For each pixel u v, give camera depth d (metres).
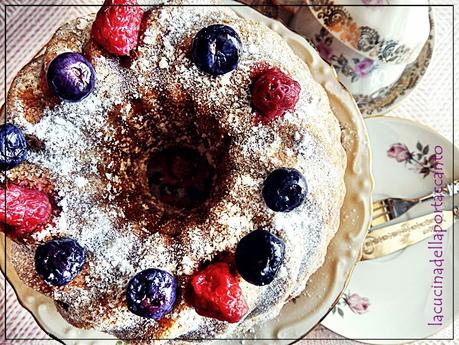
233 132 0.29
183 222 0.30
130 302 0.27
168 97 0.30
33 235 0.28
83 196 0.29
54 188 0.29
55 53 0.29
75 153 0.29
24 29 0.40
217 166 0.31
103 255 0.29
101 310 0.28
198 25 0.30
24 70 0.31
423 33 0.37
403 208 0.39
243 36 0.30
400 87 0.41
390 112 0.41
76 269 0.28
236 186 0.29
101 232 0.29
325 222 0.30
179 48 0.30
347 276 0.34
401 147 0.40
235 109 0.29
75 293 0.29
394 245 0.39
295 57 0.32
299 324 0.34
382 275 0.39
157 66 0.29
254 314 0.30
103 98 0.29
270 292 0.29
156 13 0.30
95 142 0.30
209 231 0.28
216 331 0.29
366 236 0.37
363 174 0.34
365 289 0.39
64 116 0.29
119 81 0.29
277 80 0.28
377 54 0.37
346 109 0.34
